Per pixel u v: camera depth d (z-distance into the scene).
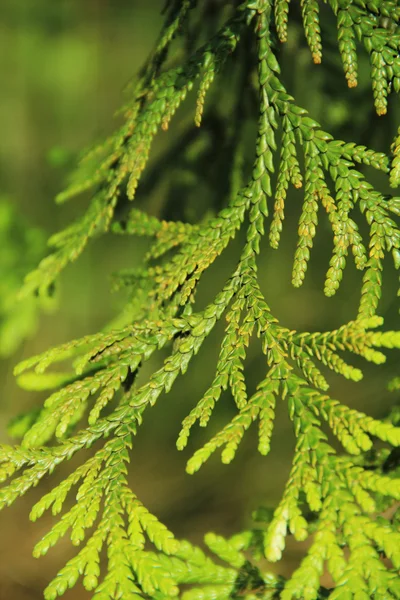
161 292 0.55
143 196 0.62
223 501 1.42
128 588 0.51
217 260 1.18
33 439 0.53
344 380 1.25
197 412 0.52
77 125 1.74
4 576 1.24
